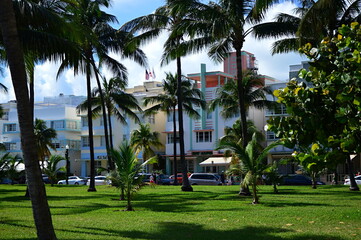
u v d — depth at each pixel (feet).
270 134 181.57
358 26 20.47
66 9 59.47
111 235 35.70
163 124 231.09
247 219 44.78
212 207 57.93
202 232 37.14
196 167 201.77
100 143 229.45
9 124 255.70
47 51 40.27
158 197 79.51
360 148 18.80
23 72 29.04
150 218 46.85
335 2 62.39
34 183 28.84
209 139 198.08
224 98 134.00
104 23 104.06
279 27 77.30
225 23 71.26
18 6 38.37
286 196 76.43
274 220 43.65
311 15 63.05
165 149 220.64
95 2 99.91
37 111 251.80
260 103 128.47
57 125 244.83
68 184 167.02
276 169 87.25
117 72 108.99
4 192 103.35
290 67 190.29
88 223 42.88
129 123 221.87
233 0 72.69
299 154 20.13
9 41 28.76
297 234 35.12
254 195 62.34
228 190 98.43
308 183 133.80
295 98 20.31
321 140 19.43
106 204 65.92
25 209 58.18
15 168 159.43
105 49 107.04
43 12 39.17
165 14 96.17
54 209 58.03
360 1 72.43
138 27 91.91
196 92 148.56
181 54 83.82
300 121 20.38
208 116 199.62
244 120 80.28
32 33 39.24
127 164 55.36
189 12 76.02
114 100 139.95
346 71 19.81
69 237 34.37
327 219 43.29
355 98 18.02
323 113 19.56
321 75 19.97
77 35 42.96
